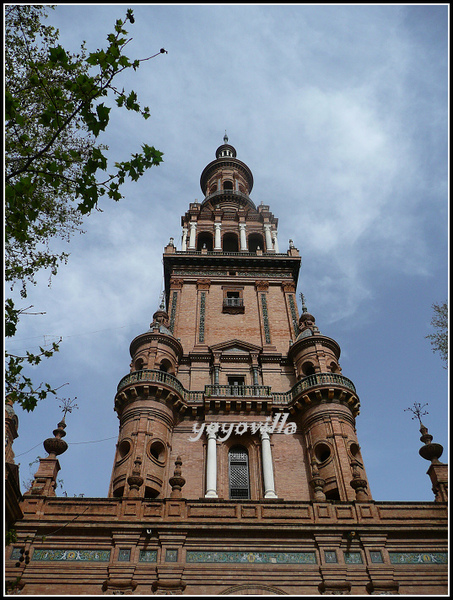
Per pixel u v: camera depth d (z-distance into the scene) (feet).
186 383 98.94
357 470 77.15
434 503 72.59
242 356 102.83
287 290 118.73
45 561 64.39
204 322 110.83
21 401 46.32
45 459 78.79
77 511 69.72
